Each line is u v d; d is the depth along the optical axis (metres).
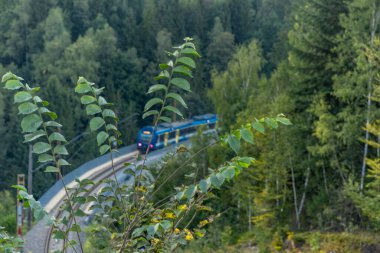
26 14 80.06
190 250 19.56
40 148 3.50
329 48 25.53
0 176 58.22
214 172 3.53
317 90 25.97
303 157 25.44
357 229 21.53
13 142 60.28
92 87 3.73
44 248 26.70
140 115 74.38
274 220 25.06
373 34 22.20
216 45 79.19
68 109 59.84
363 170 22.14
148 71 75.69
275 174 23.88
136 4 94.00
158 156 47.16
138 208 4.18
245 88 38.69
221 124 36.22
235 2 91.81
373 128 18.89
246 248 24.03
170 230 4.21
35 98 3.45
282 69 31.83
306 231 23.84
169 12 83.44
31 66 76.12
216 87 38.38
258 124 3.61
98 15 84.31
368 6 22.97
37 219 3.31
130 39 82.12
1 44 81.44
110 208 4.35
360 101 22.53
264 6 96.12
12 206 39.50
